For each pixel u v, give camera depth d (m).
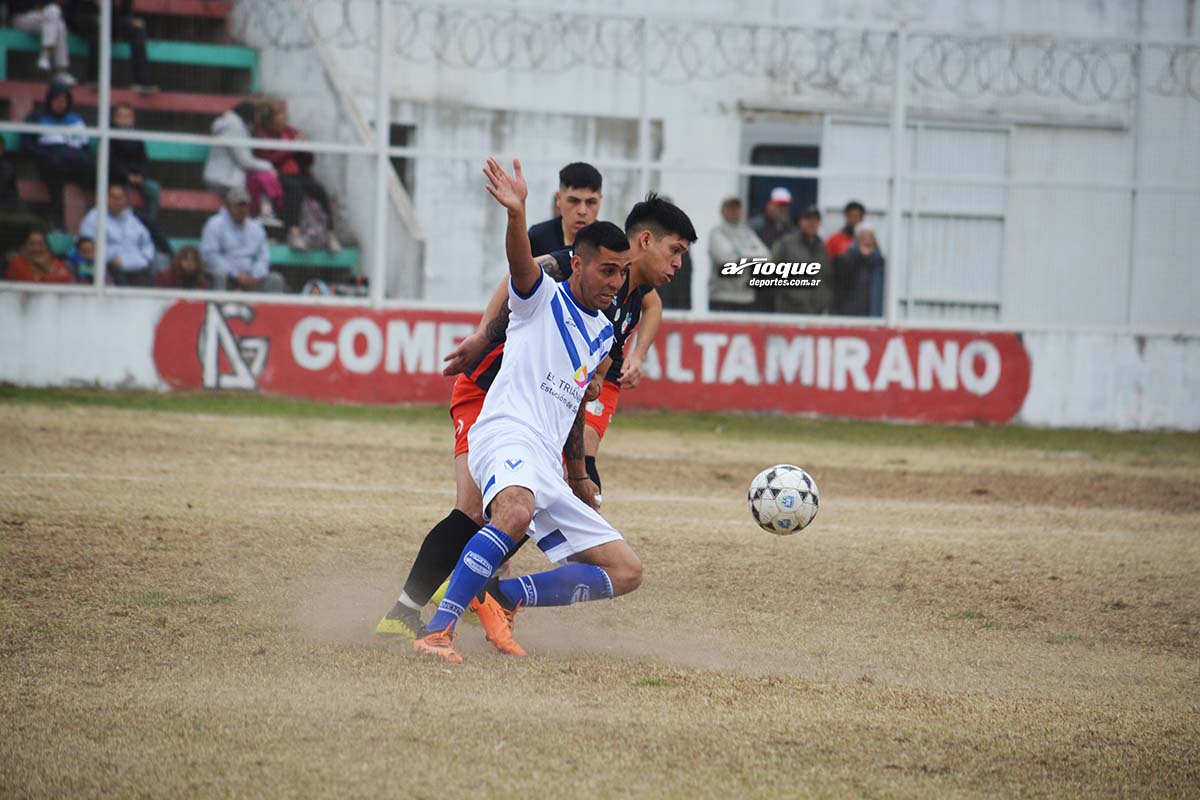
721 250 56.50
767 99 62.72
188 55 59.59
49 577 22.05
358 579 23.34
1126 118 60.56
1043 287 58.88
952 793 13.66
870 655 19.80
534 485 18.09
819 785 13.64
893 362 57.72
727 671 18.27
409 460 40.16
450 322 55.16
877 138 62.03
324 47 60.09
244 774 13.16
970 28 70.06
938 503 37.47
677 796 13.05
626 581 19.00
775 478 23.53
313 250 54.75
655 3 65.81
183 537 26.22
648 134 56.38
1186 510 37.88
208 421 46.09
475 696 16.14
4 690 15.73
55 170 52.59
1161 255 59.19
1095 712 17.14
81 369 52.62
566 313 18.45
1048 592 25.22
